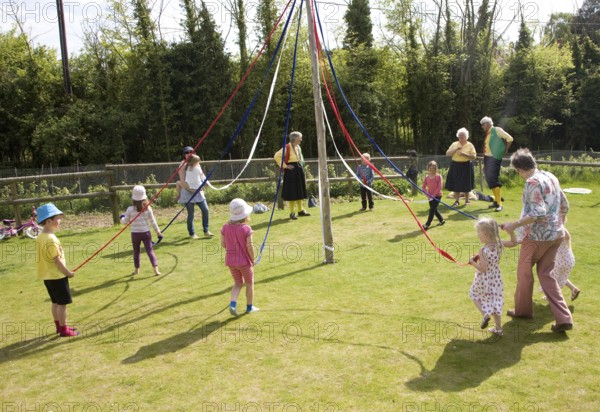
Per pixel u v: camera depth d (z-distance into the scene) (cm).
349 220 896
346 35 2806
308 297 518
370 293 521
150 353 405
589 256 600
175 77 2225
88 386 356
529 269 421
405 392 327
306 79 2502
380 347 395
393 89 2869
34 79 2309
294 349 399
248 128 2336
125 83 2358
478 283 412
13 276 649
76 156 2206
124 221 615
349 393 329
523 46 3180
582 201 982
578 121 3130
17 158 2366
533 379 336
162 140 2278
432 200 789
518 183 1244
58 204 1183
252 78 2300
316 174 1320
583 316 433
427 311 464
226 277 605
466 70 2898
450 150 930
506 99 3097
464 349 384
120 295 553
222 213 1093
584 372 342
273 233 818
